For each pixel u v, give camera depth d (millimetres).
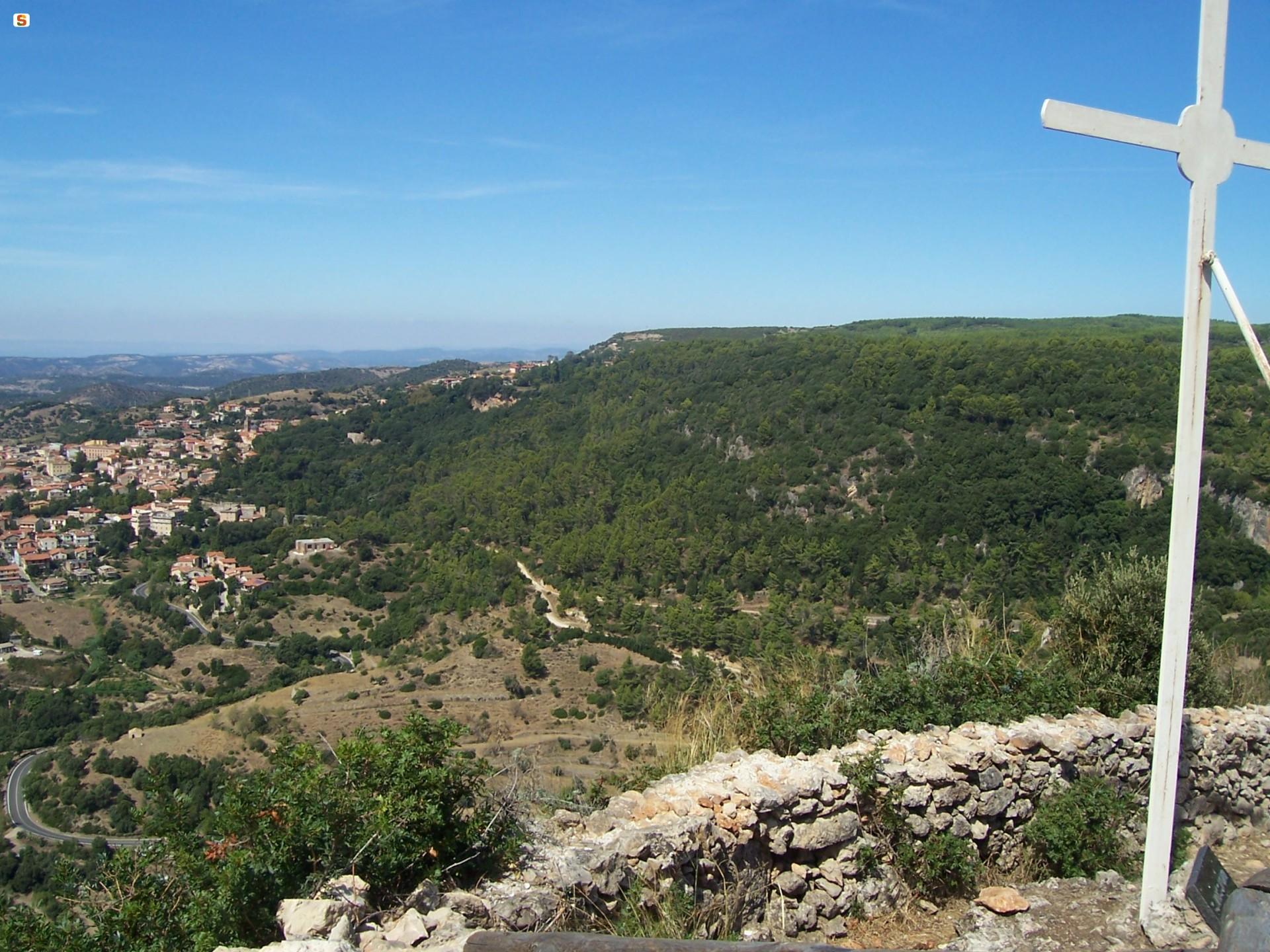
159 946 2684
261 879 2902
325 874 3088
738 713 5348
